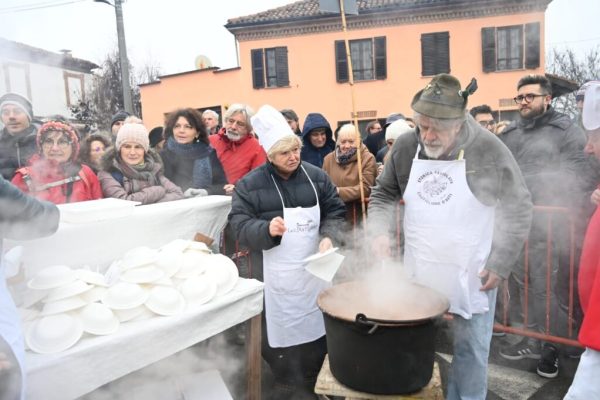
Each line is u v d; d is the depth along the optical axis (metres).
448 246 1.80
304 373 2.33
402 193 2.00
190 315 1.65
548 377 2.45
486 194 1.75
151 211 2.16
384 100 12.45
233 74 13.91
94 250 1.95
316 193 2.25
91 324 1.49
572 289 2.51
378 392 1.63
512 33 7.12
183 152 3.24
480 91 7.88
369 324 1.54
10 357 1.23
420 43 10.58
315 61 13.72
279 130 2.14
